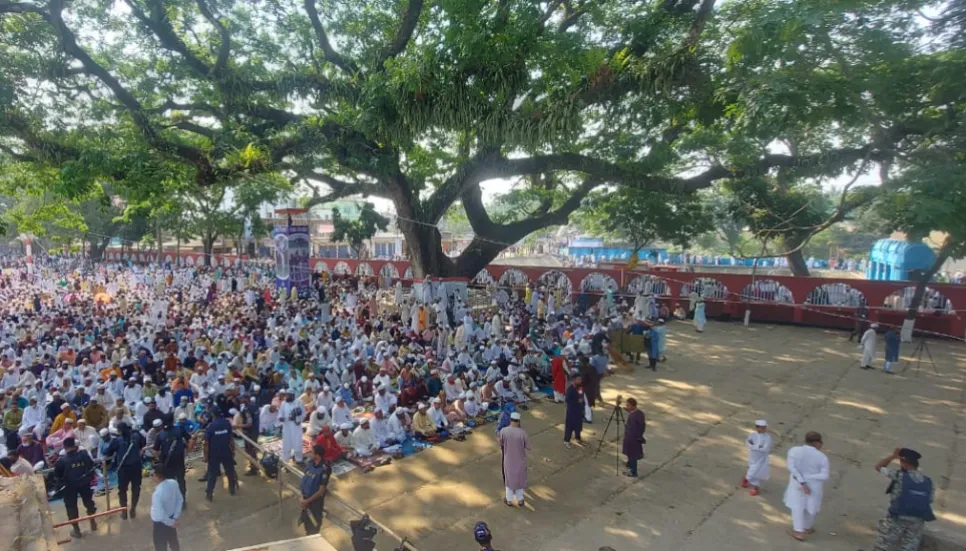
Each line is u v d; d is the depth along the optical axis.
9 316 21.31
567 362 14.73
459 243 67.62
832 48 9.11
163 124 18.75
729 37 12.63
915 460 7.05
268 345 17.36
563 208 26.17
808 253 61.06
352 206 66.56
